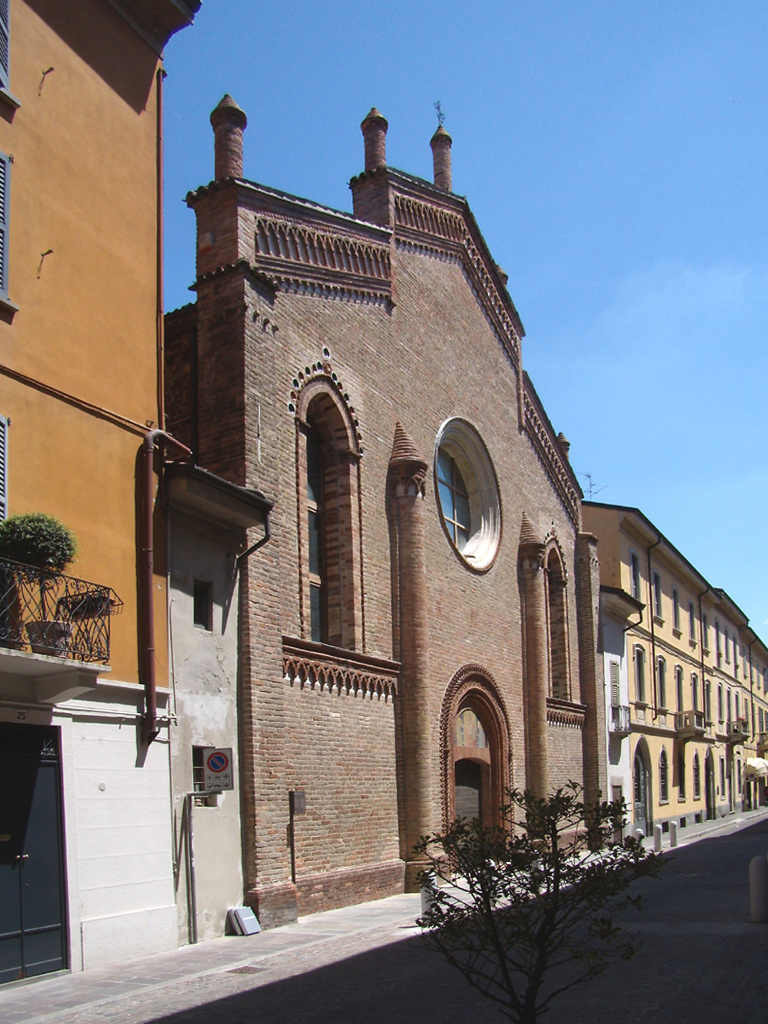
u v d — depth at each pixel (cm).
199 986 1152
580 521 3547
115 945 1282
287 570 1820
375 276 2312
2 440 1220
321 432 2117
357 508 2102
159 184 1625
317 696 1856
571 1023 921
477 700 2561
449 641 2420
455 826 813
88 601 1249
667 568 4931
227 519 1630
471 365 2802
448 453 2733
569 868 789
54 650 1180
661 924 1550
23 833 1184
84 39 1488
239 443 1706
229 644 1611
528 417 3186
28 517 1175
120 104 1555
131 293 1514
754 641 7331
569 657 3288
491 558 2725
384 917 1691
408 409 2391
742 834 4150
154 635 1422
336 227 2166
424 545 2267
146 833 1371
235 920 1505
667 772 4584
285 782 1686
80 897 1250
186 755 1470
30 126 1352
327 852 1809
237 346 1745
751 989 1041
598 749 3319
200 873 1462
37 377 1298
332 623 2050
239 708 1616
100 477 1384
